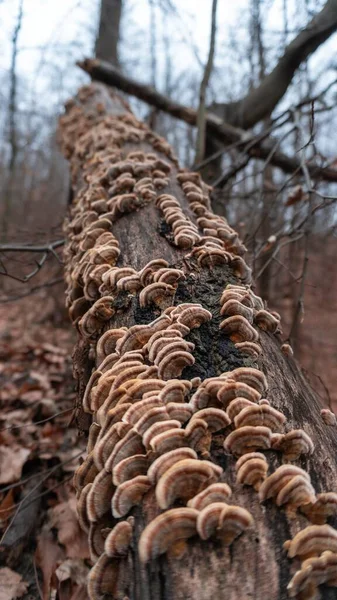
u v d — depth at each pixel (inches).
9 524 125.3
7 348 302.7
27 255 298.7
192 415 62.4
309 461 62.6
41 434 183.3
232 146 245.6
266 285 242.5
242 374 69.0
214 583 49.8
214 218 129.0
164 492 51.3
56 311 377.7
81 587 117.2
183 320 80.0
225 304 83.3
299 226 161.9
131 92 311.4
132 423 61.9
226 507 49.8
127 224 123.7
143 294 89.2
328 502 53.1
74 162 222.8
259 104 289.1
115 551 54.0
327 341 327.9
